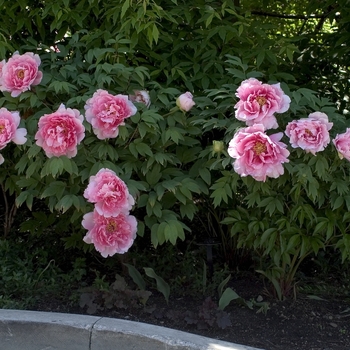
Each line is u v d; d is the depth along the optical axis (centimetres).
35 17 394
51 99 334
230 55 344
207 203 365
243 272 381
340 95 441
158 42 381
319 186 303
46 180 321
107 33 356
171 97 346
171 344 257
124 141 312
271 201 302
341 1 398
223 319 298
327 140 280
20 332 276
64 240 359
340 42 402
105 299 312
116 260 374
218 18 368
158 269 366
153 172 318
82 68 344
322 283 378
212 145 314
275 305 334
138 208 331
